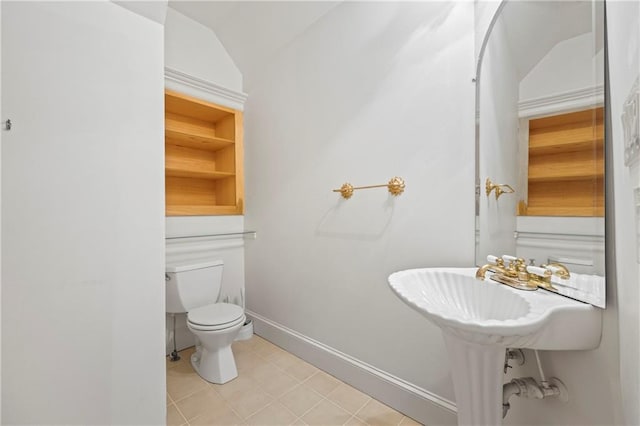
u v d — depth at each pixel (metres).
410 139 1.42
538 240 0.89
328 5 1.75
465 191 1.25
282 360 1.95
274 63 2.16
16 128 0.93
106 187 1.10
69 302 1.02
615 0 0.64
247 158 2.43
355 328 1.66
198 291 1.97
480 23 1.19
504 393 0.86
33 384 0.95
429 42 1.35
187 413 1.45
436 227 1.33
